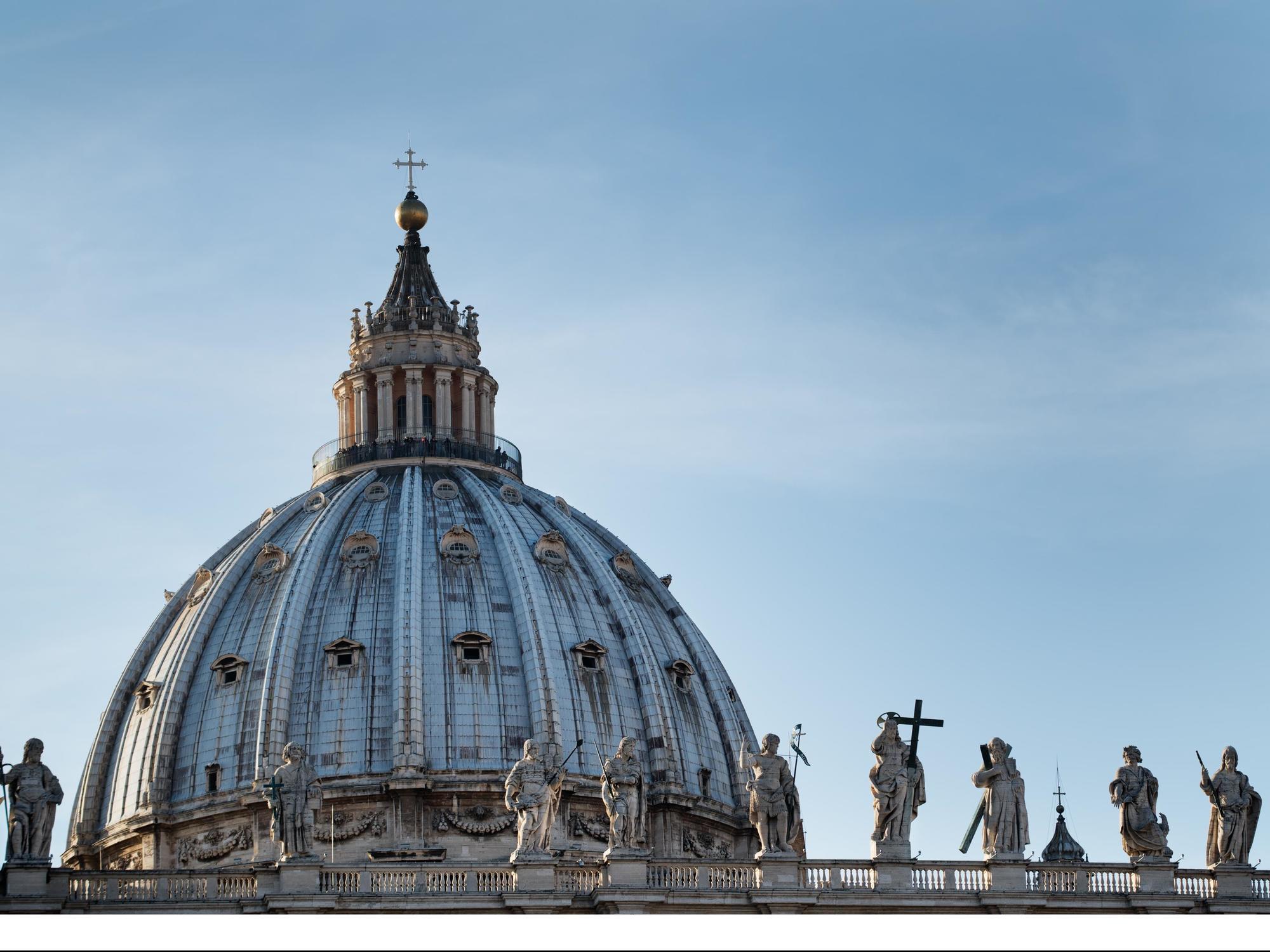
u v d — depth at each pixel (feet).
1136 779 613.52
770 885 601.62
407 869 611.06
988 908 598.75
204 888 602.44
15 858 585.63
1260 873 608.60
